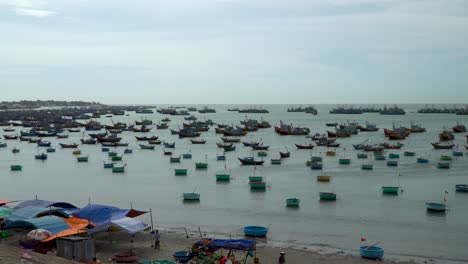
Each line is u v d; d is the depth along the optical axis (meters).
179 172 109.62
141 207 74.81
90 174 112.00
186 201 78.81
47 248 44.97
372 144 175.38
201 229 60.62
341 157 140.62
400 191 86.50
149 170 117.38
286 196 82.50
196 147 174.12
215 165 125.62
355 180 99.81
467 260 48.81
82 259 40.88
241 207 73.88
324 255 49.75
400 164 124.44
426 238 56.62
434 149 159.12
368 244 54.03
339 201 77.94
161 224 63.38
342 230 60.19
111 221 51.22
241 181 99.31
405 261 48.28
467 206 74.12
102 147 173.00
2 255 33.50
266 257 48.47
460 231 59.72
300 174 108.81
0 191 90.62
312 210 71.38
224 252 49.69
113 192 88.44
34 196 85.19
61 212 54.09
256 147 163.50
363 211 70.75
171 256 47.75
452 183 95.25
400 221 64.75
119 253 46.53
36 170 119.69
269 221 65.06
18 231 53.44
